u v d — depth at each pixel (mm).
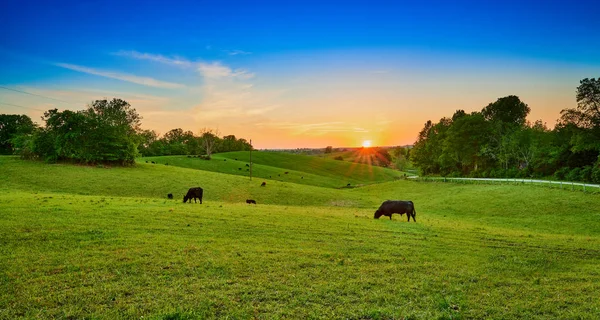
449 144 101875
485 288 12375
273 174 107812
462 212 47156
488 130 99812
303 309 10078
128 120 106625
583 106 67812
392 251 17312
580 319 9961
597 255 18109
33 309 9383
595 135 66500
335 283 12234
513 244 20469
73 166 67438
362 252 16953
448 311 10164
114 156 73312
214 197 57875
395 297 11172
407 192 77875
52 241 15922
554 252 18562
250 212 29719
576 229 32375
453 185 75812
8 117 104312
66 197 34812
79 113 73562
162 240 17250
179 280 11961
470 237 22281
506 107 105812
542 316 10141
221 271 13047
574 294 12008
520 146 89938
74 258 13727
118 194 52844
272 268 13664
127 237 17484
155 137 163000
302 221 25938
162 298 10445
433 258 16297
